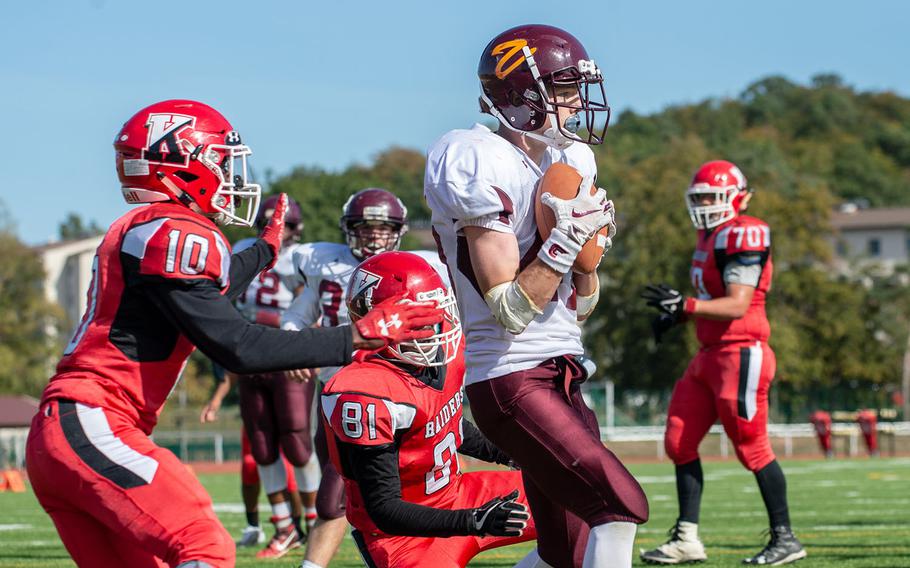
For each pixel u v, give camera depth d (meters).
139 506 7.41
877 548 16.48
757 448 15.34
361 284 9.04
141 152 8.17
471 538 9.26
